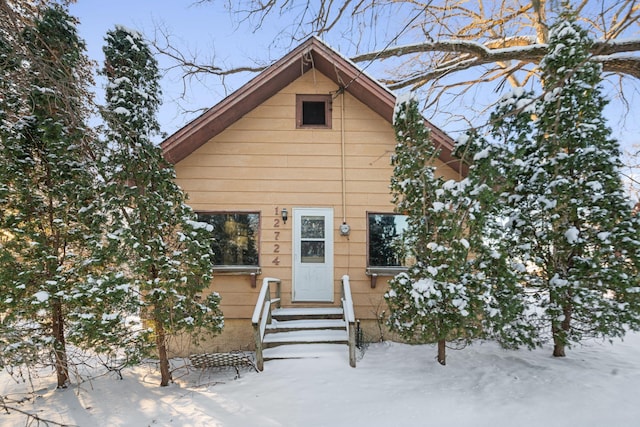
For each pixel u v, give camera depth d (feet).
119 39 17.04
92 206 16.75
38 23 16.12
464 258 16.21
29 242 16.37
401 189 17.89
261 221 25.07
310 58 24.61
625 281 15.76
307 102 26.37
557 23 18.26
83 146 16.79
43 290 15.98
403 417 12.78
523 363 17.88
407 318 17.33
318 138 25.75
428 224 17.42
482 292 16.16
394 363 18.89
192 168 25.03
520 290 17.88
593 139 17.04
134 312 16.49
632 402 13.23
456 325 16.25
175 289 16.65
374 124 25.91
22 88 15.12
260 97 25.17
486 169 16.22
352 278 24.81
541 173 17.61
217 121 23.91
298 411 13.57
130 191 16.16
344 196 25.39
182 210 17.46
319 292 24.77
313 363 18.56
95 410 14.58
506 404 13.52
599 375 15.80
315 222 25.36
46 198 17.20
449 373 17.07
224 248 24.90
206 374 18.75
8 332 12.95
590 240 16.76
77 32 17.54
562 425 11.89
